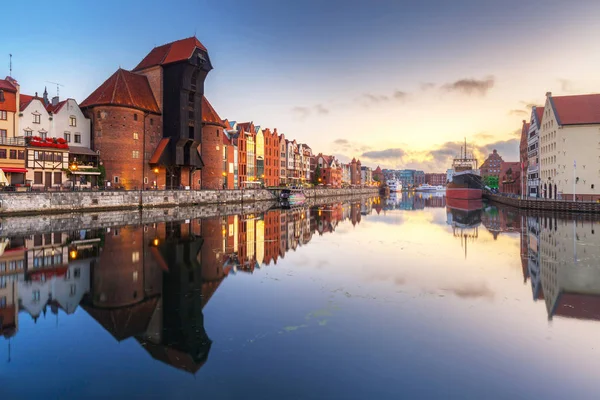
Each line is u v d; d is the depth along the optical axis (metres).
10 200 46.78
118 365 10.57
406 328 13.17
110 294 17.20
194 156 78.94
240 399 8.83
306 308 15.27
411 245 31.70
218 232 38.38
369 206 92.94
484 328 13.20
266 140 121.62
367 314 14.57
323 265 23.56
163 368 10.33
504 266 23.28
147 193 66.50
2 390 9.23
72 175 60.03
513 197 89.50
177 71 75.06
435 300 16.34
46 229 38.00
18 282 19.11
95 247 28.86
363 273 21.38
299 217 57.88
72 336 12.53
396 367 10.41
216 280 19.72
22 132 58.84
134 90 73.12
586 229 42.03
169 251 27.73
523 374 10.08
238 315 14.48
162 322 13.75
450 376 9.94
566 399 8.94
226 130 105.62
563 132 71.44
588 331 12.97
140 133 71.50
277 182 129.75
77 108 66.56
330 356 11.01
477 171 138.62
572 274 21.09
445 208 85.56
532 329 13.14
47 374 10.02
